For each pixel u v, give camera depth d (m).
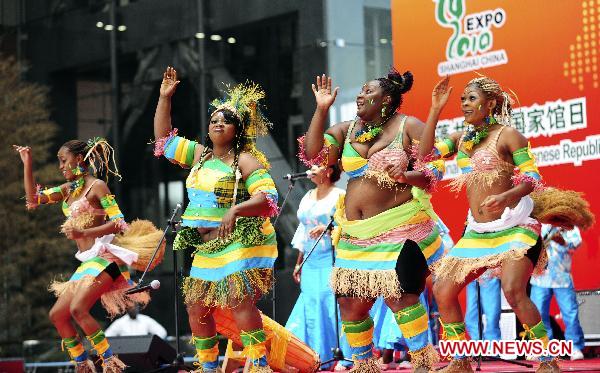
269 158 15.54
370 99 5.87
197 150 6.45
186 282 6.20
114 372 7.94
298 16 15.53
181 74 17.47
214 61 16.92
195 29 17.25
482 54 10.62
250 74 16.23
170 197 17.77
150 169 18.06
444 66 10.91
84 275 7.89
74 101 19.06
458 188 6.52
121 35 18.50
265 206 5.85
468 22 10.73
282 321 15.03
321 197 9.23
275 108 15.70
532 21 10.23
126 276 8.14
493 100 6.34
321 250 9.20
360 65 14.72
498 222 6.18
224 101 6.39
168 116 6.53
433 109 5.63
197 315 6.25
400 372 8.14
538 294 9.67
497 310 9.78
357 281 5.85
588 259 9.82
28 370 13.30
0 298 18.52
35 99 19.08
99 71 18.81
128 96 18.38
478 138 6.34
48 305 18.45
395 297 5.80
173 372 9.41
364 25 14.71
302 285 9.42
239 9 16.48
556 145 10.05
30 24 19.56
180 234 6.14
